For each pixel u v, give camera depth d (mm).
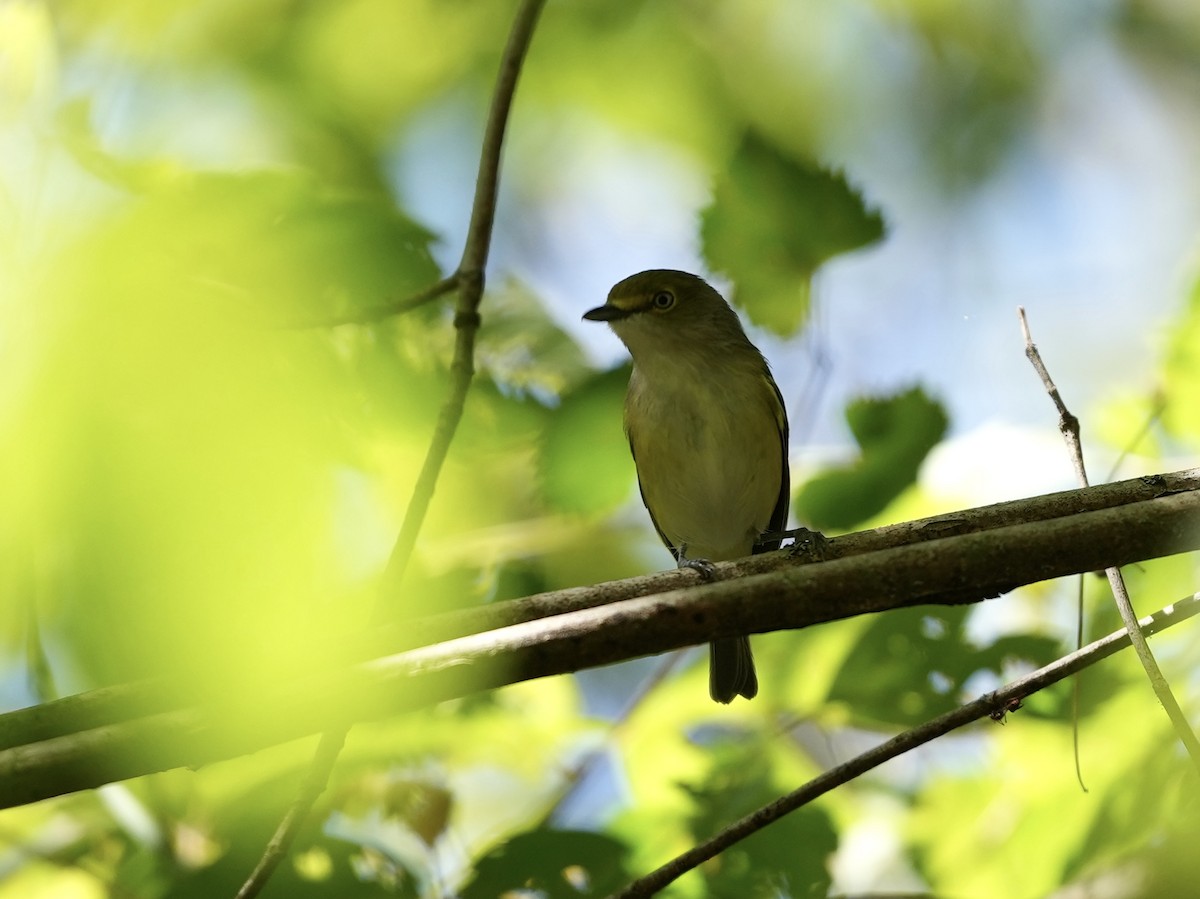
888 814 9844
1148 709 8320
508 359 7934
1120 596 5941
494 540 8766
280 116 10914
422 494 6035
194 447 3344
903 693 8578
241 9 10648
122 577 3258
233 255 4645
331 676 5586
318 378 3936
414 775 8602
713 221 8570
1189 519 5949
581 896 7766
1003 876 8883
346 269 5410
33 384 3283
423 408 6172
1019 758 9117
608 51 11789
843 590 5922
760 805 8438
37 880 8656
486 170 8133
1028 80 13742
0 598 3301
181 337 3443
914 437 8938
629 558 11320
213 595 3301
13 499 3227
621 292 11359
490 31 11586
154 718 5414
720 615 5848
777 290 8570
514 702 9383
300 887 7703
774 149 8492
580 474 8320
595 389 7988
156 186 4711
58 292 3426
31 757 5258
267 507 3383
